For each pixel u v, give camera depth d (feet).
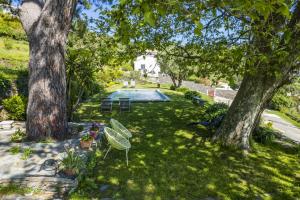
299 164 23.20
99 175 17.94
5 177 15.01
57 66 22.18
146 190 16.26
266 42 17.70
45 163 17.11
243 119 24.76
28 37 21.99
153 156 22.38
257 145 28.35
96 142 23.08
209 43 23.94
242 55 14.57
